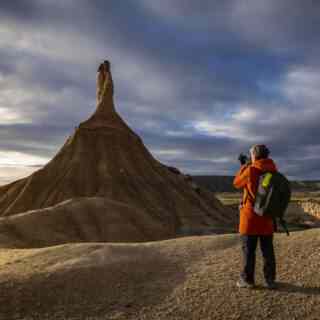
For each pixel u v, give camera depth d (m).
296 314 7.22
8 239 39.75
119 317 7.52
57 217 47.69
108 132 100.75
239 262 9.68
